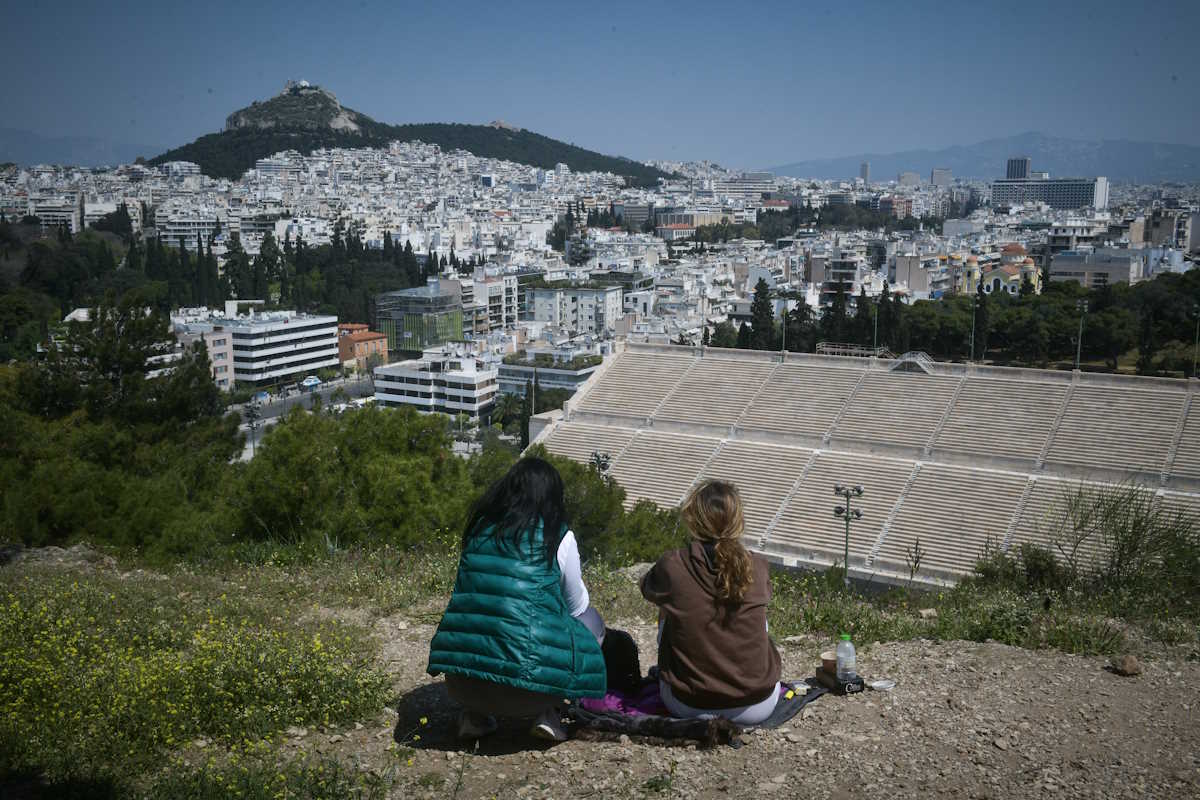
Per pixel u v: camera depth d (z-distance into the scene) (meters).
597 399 82.81
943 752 8.34
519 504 8.51
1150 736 8.62
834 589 18.55
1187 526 17.64
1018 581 20.91
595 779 7.91
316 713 9.22
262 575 16.39
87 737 8.29
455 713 9.42
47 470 21.30
